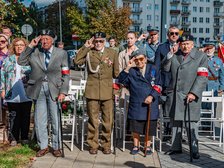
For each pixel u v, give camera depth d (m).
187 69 7.00
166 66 7.20
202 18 99.44
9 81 7.72
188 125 7.05
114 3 42.06
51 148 7.64
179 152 7.45
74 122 7.79
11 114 7.88
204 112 8.96
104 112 7.33
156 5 88.44
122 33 40.75
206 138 8.92
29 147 7.73
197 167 6.60
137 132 7.20
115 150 7.41
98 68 7.16
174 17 97.69
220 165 6.74
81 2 56.00
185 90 7.03
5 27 9.24
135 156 7.25
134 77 7.18
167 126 8.45
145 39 9.16
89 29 43.28
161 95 7.30
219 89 9.73
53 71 7.06
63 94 7.07
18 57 7.60
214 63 9.70
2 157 7.01
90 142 7.38
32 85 7.10
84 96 7.32
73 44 52.97
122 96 8.12
